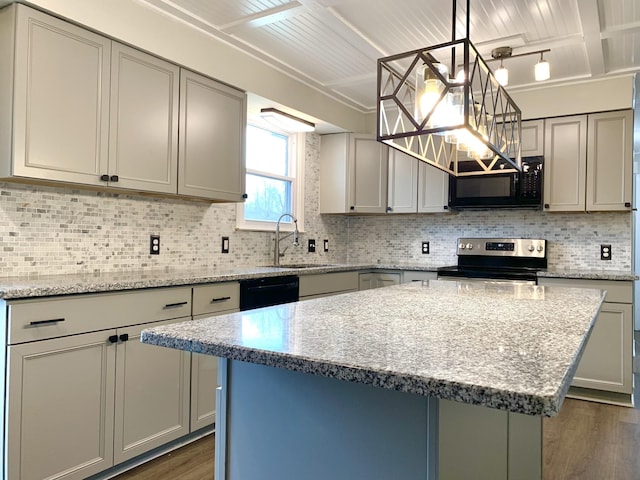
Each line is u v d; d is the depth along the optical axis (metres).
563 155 3.63
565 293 2.03
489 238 4.14
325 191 4.45
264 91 3.31
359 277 3.98
